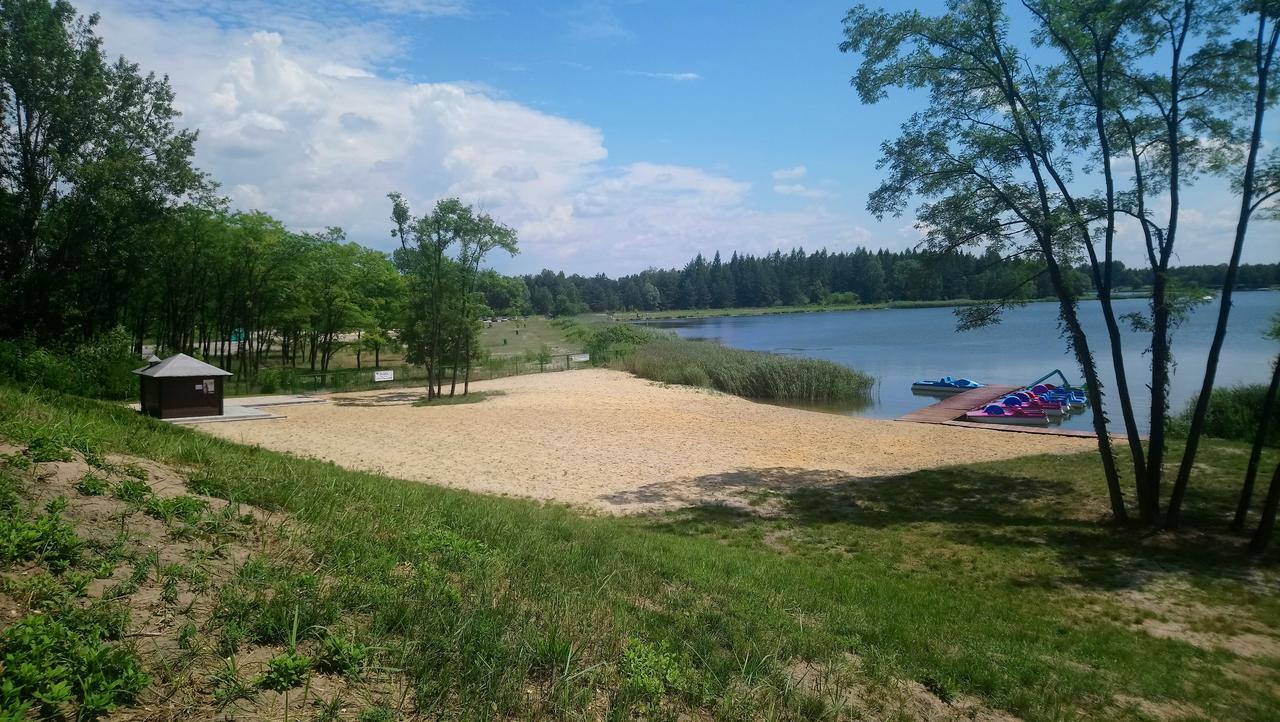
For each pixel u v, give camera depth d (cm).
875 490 1494
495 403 2973
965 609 803
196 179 3186
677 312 17612
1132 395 3344
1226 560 1020
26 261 2900
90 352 2827
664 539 1005
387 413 2636
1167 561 1018
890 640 634
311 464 999
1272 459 1684
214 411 2445
